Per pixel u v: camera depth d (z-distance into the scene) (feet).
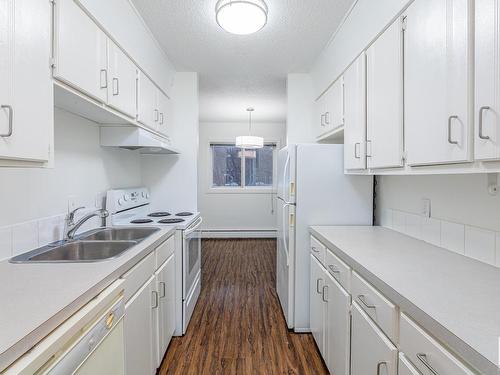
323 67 8.96
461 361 2.33
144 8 6.66
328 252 5.86
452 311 2.73
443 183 5.17
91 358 3.01
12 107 3.16
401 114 4.60
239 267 13.48
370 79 5.72
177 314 7.53
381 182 7.49
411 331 2.97
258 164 19.94
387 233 6.50
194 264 9.08
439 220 5.27
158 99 8.69
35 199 5.09
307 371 6.17
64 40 4.07
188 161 10.55
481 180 4.34
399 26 4.63
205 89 12.52
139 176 10.26
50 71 3.85
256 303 9.57
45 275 3.68
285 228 7.99
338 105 7.65
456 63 3.36
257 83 11.78
